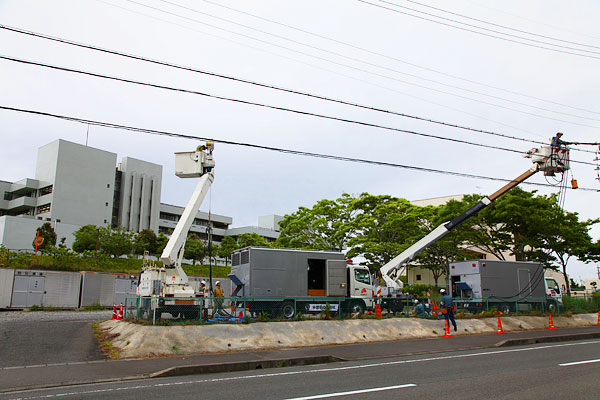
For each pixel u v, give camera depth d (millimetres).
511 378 9383
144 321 15969
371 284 23609
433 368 10891
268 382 9250
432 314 21922
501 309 26000
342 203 42156
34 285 29109
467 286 26609
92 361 12000
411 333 18719
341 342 16500
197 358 12539
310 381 9289
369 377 9695
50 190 61625
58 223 55812
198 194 18234
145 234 58625
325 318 18578
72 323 19938
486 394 7844
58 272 30141
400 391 8117
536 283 28125
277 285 20594
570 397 7621
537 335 18781
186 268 53875
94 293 31141
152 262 19328
